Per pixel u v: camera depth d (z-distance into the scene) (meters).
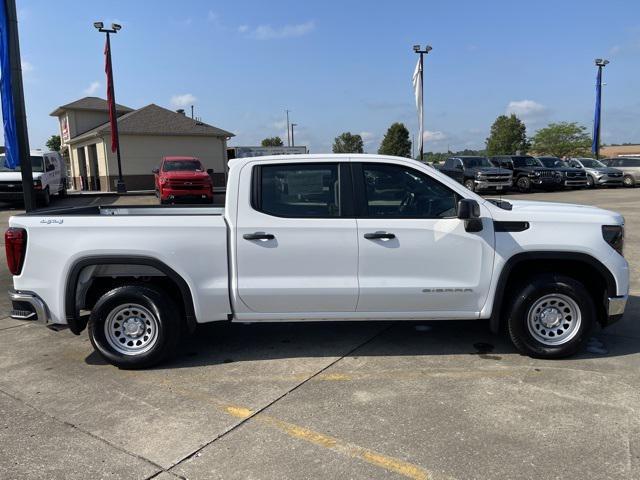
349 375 4.47
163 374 4.59
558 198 22.39
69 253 4.50
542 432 3.46
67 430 3.62
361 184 4.61
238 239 4.52
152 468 3.15
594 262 4.56
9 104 10.40
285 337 5.49
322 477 3.02
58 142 76.44
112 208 5.54
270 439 3.45
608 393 4.02
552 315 4.70
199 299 4.57
